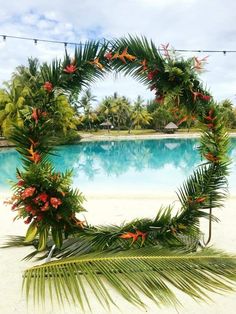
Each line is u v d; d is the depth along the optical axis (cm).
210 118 452
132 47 439
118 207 873
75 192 429
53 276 344
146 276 333
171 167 2025
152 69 438
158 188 1345
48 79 428
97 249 427
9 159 2281
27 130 412
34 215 408
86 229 443
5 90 3334
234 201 883
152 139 4431
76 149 3148
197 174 481
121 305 364
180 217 459
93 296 382
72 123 3409
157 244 441
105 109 6550
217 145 459
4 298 387
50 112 429
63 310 357
